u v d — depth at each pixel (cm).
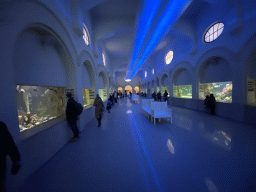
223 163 246
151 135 415
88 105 703
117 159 276
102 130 485
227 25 561
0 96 171
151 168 239
